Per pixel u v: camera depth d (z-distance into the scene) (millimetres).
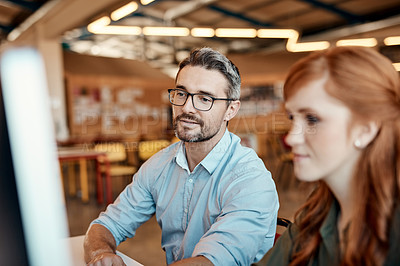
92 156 5238
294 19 11312
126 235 1559
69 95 12711
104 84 13438
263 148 7500
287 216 4328
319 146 643
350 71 617
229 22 11875
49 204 317
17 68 303
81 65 13188
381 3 9750
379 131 620
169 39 14344
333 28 11703
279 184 5945
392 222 607
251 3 10234
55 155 321
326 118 632
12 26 10602
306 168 662
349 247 633
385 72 621
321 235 740
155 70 14797
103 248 1309
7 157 306
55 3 8266
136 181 1578
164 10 11766
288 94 680
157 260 3375
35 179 313
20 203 311
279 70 12758
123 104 13656
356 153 638
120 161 6387
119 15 5586
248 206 1213
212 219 1330
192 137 1351
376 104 604
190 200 1399
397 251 599
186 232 1372
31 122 309
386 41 7195
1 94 301
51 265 317
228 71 1360
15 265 310
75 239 1535
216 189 1338
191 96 1354
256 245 1191
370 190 624
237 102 1409
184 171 1437
